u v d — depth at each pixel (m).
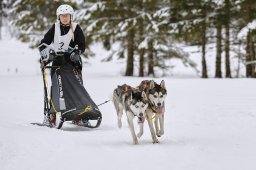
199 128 10.44
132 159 7.16
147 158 7.23
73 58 10.69
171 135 9.58
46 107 11.02
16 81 27.56
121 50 38.09
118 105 10.80
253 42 29.84
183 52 37.34
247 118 11.71
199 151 7.75
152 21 31.75
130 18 32.00
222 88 20.62
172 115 12.63
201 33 32.50
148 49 34.31
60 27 10.82
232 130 10.08
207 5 30.12
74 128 10.82
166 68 38.28
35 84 24.94
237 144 8.39
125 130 10.45
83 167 6.55
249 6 28.27
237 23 31.08
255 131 9.88
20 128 9.52
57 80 10.70
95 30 32.94
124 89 10.04
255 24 26.34
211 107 13.87
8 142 7.78
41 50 10.89
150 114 9.03
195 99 16.20
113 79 28.53
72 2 32.75
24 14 38.88
